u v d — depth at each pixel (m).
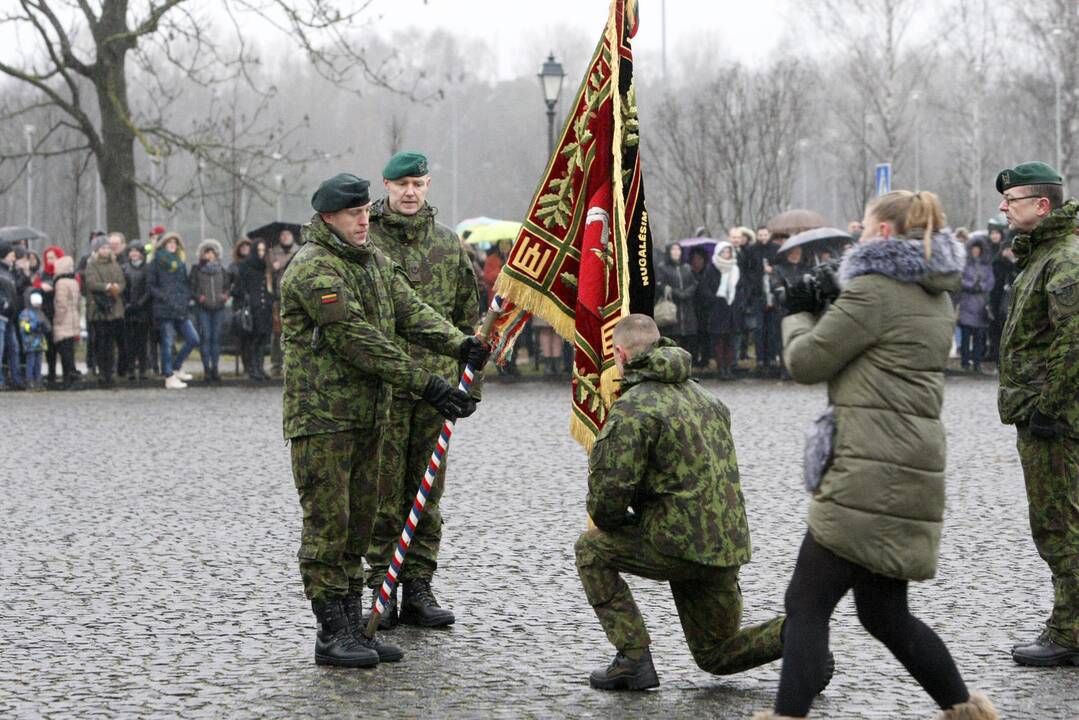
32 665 8.37
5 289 26.61
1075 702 7.59
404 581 9.52
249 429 20.67
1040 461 8.43
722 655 7.88
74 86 36.28
